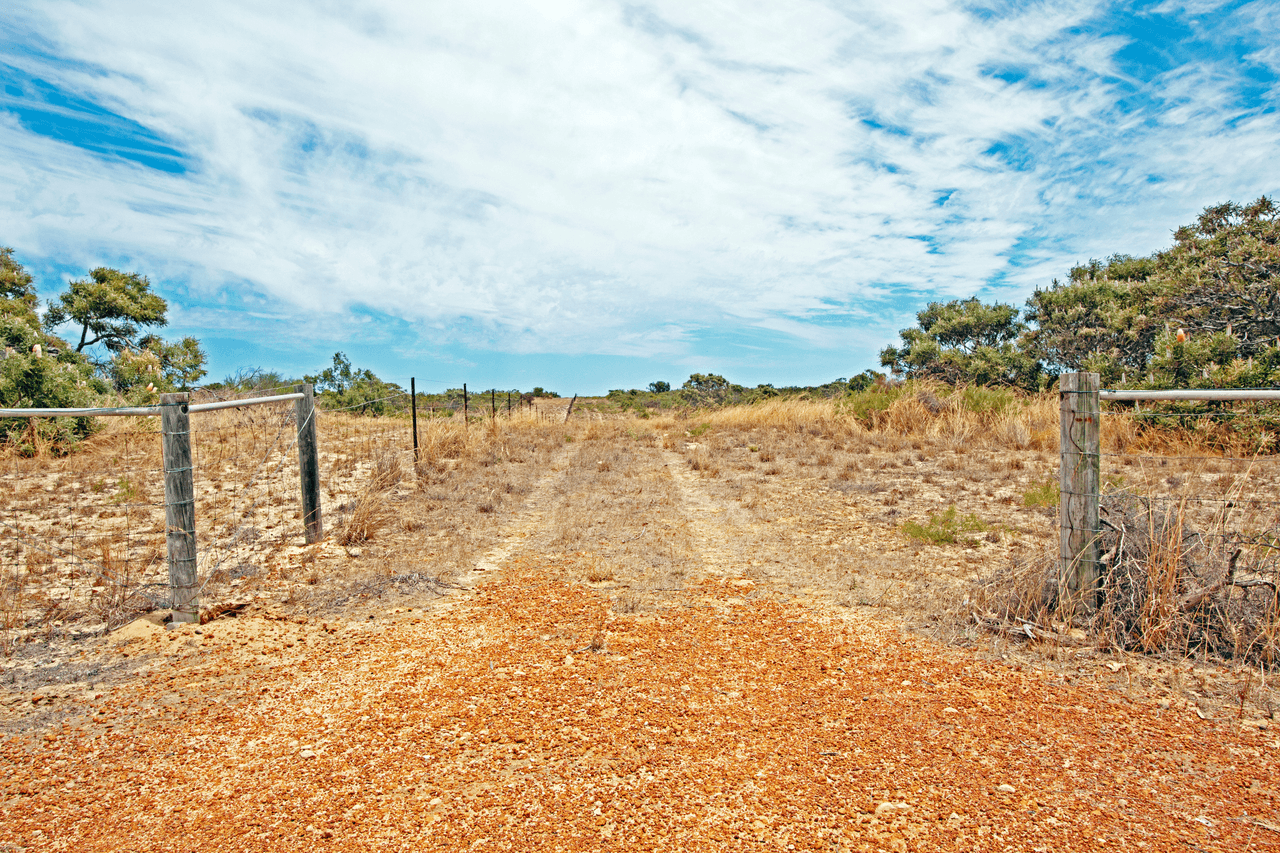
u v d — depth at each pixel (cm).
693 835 260
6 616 488
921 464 1230
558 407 3556
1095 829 261
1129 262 2225
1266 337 1480
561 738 334
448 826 267
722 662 425
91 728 351
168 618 505
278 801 285
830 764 309
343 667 425
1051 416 1520
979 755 315
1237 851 248
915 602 520
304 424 709
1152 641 428
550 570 634
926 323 3012
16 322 1457
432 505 902
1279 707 354
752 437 1738
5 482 1017
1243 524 528
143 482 1030
